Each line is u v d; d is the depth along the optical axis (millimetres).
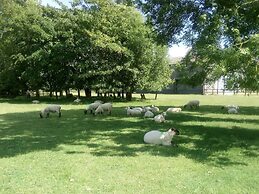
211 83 16281
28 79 38188
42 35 36219
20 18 37844
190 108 26328
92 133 14297
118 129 15344
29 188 7309
